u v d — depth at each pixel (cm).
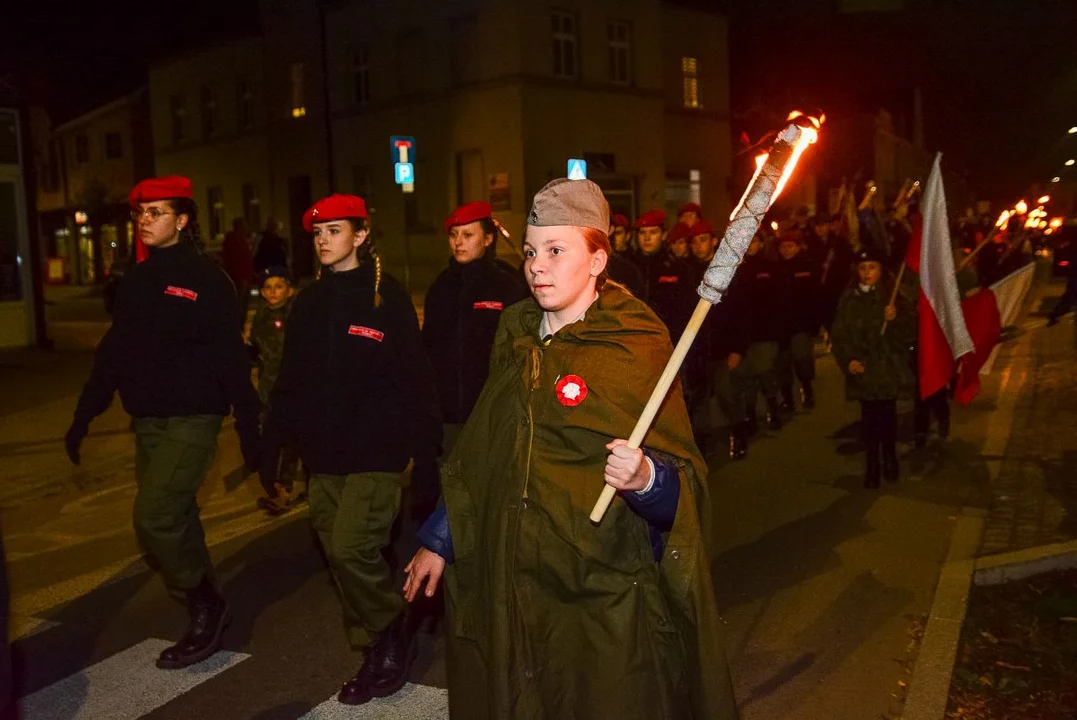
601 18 2773
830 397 1155
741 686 445
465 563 273
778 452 886
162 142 3819
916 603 531
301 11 3170
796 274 1069
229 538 691
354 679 449
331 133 3123
